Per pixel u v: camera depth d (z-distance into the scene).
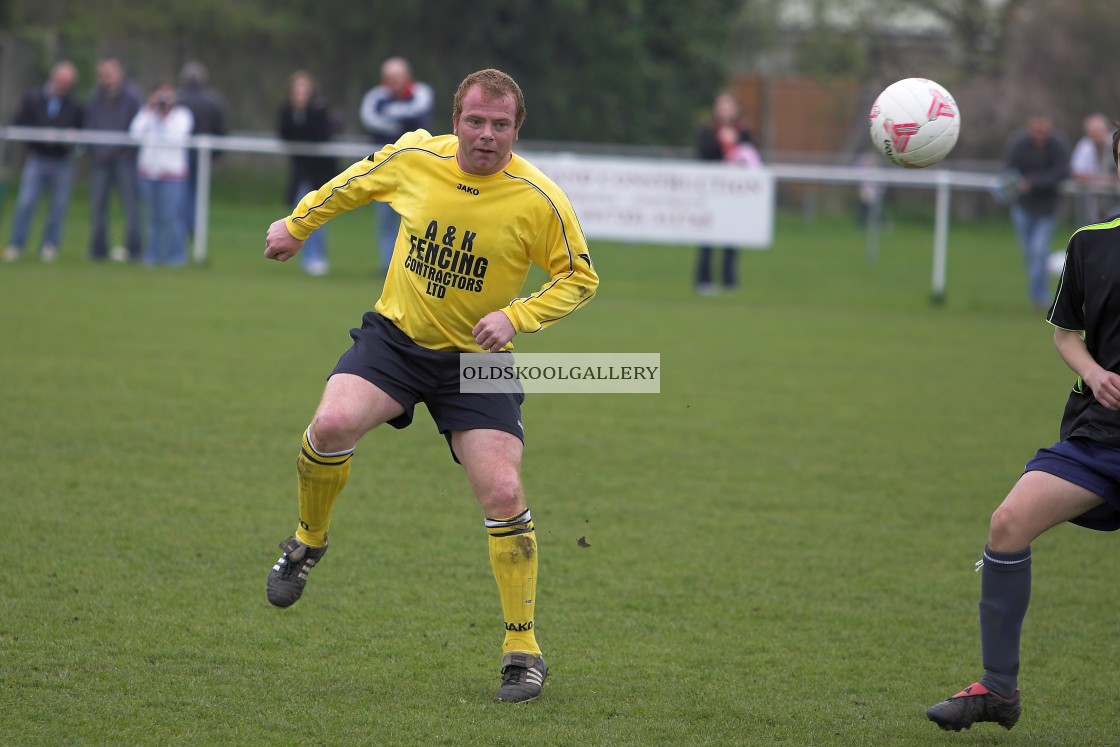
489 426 15.23
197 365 33.94
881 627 17.72
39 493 22.00
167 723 13.54
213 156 56.12
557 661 16.05
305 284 51.03
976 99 118.81
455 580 18.91
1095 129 55.66
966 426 30.75
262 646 16.00
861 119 132.50
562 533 21.52
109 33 100.88
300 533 15.92
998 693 13.84
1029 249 52.62
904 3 144.62
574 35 113.75
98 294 45.25
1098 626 18.11
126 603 17.17
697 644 16.83
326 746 13.15
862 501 24.11
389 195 15.59
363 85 108.50
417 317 15.31
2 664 14.88
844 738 13.98
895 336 44.84
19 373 31.78
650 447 27.69
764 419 30.81
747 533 21.91
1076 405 14.19
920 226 109.25
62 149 53.16
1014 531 13.75
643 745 13.53
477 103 14.50
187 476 23.58
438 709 14.31
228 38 104.06
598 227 54.06
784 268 70.88
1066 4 115.12
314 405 29.91
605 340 40.97
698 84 126.06
